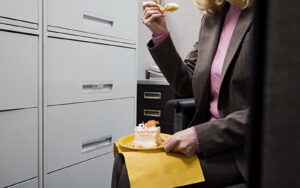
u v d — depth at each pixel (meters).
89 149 1.20
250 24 0.67
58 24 1.01
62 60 1.04
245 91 0.67
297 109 0.12
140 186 0.60
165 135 0.91
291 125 0.12
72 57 1.08
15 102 0.88
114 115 1.32
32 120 0.94
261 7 0.13
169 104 0.85
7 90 0.85
